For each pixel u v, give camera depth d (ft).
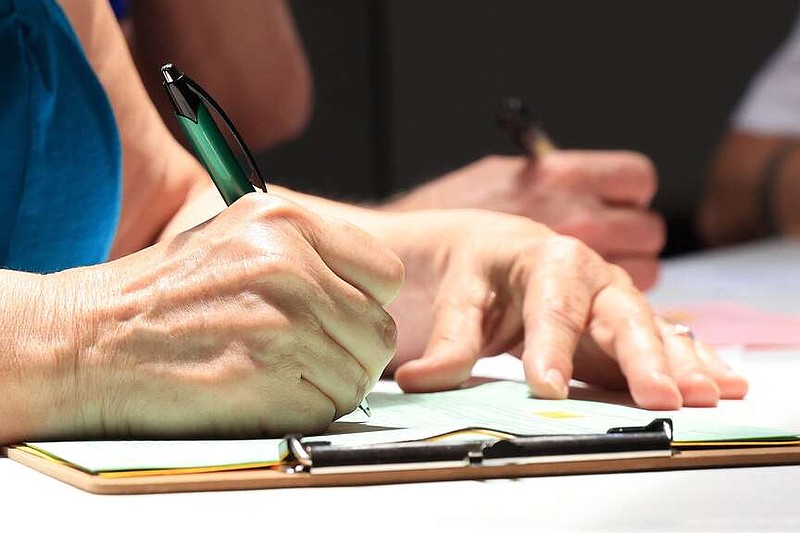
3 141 3.34
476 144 10.32
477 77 10.32
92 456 2.88
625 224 4.89
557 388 3.36
